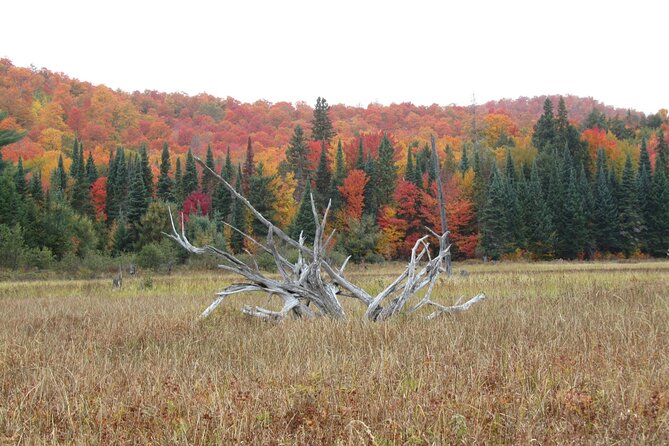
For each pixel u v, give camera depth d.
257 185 71.44
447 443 4.44
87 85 188.62
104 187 82.94
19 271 39.28
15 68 179.25
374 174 78.31
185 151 140.38
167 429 4.76
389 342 8.20
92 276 38.44
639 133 131.50
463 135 138.88
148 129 160.88
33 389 5.98
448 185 69.88
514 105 187.12
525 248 66.12
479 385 5.58
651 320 9.31
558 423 4.82
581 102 186.50
